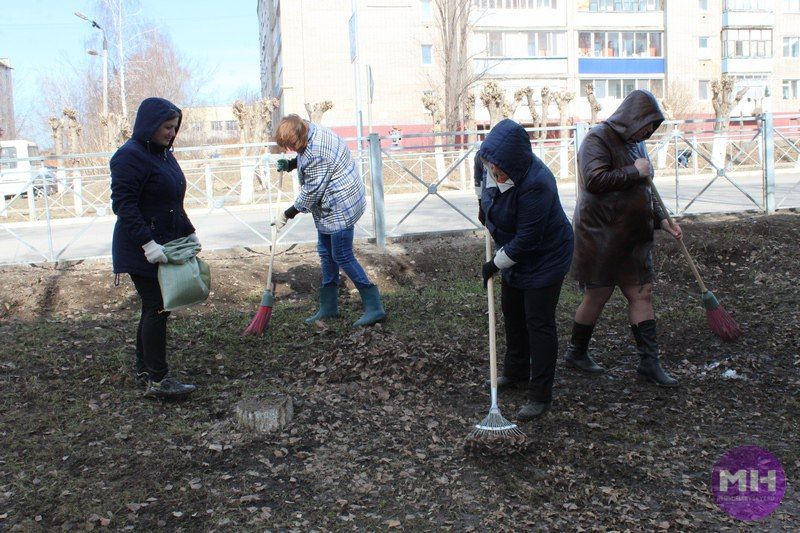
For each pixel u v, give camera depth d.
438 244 8.10
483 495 3.44
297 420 4.14
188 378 4.79
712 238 7.85
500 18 39.50
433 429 4.11
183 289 4.23
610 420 4.22
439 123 24.39
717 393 4.62
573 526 3.19
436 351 5.11
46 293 6.58
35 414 4.18
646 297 4.77
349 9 36.28
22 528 3.11
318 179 5.41
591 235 4.63
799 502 3.39
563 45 40.56
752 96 43.62
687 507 3.34
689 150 13.47
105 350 5.16
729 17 42.59
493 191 4.11
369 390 4.59
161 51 38.19
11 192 14.70
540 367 4.19
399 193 13.88
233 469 3.65
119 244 4.26
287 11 35.88
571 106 41.00
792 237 8.00
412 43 36.84
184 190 4.49
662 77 42.47
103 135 24.06
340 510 3.30
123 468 3.62
